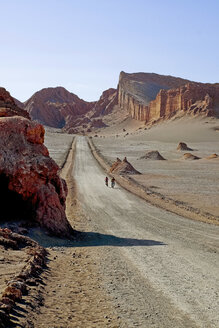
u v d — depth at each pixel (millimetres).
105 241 19406
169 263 14867
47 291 10055
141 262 14859
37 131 20562
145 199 36719
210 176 58156
